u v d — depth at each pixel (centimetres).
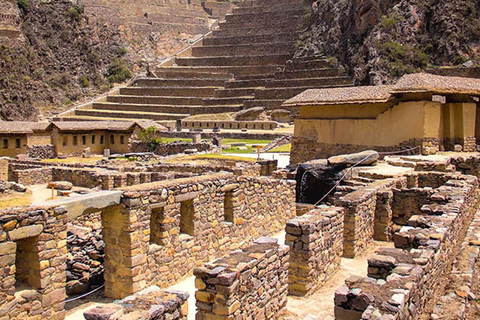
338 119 3553
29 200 2405
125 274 1296
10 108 12594
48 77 14412
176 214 1445
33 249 1123
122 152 6016
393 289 848
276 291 1102
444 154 3034
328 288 1311
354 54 10538
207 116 11156
